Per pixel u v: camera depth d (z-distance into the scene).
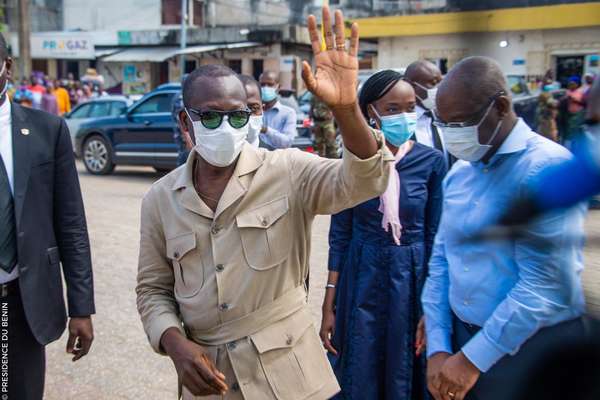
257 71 23.88
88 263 2.63
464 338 2.14
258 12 25.56
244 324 1.89
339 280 2.94
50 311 2.49
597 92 0.91
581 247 1.04
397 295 2.75
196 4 26.64
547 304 1.55
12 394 2.44
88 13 28.06
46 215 2.49
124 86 26.66
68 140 2.59
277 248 1.90
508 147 1.91
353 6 19.73
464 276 2.06
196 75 1.93
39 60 27.48
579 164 0.95
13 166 2.40
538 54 10.59
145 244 2.06
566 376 1.25
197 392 1.84
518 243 1.29
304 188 1.93
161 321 1.95
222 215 1.90
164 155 11.36
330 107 1.60
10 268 2.39
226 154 1.88
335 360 2.91
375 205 2.78
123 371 3.94
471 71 1.97
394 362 2.74
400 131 2.77
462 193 2.06
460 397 1.95
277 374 1.89
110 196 9.96
